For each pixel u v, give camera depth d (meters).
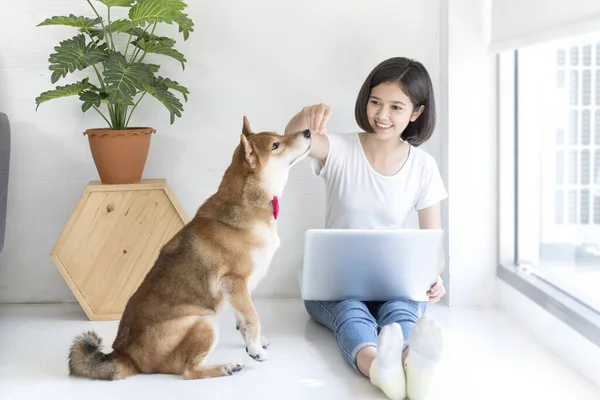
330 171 2.71
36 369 2.39
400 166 2.69
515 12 2.73
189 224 2.38
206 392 2.17
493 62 3.02
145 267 2.92
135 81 2.73
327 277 2.47
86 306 2.91
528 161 2.99
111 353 2.31
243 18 3.14
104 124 3.15
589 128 2.63
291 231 3.23
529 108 2.97
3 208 2.85
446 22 3.05
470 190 3.06
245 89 3.18
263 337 2.57
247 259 2.31
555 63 2.79
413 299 2.56
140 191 2.91
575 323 2.36
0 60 3.10
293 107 3.20
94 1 3.10
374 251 2.40
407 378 2.07
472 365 2.39
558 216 2.78
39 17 3.09
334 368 2.36
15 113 3.12
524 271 2.94
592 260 2.59
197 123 3.18
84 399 2.13
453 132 3.04
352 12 3.16
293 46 3.17
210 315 2.30
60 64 2.73
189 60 3.15
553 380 2.26
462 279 3.09
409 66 2.60
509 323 2.86
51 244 3.19
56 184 3.17
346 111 3.21
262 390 2.18
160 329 2.27
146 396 2.14
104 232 2.90
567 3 2.30
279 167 2.32
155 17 2.82
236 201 2.32
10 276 3.19
